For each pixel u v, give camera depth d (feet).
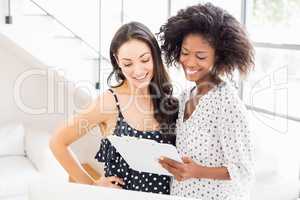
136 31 4.83
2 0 11.25
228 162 4.58
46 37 12.17
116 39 4.90
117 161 5.22
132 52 4.78
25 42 11.77
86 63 12.80
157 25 14.62
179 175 4.65
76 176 5.33
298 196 9.12
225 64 4.75
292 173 9.59
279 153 9.87
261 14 11.94
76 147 14.49
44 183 3.15
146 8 14.56
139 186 5.11
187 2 13.73
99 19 13.12
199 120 4.76
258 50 11.52
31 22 11.85
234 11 12.44
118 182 5.15
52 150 5.35
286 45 10.75
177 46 4.95
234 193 4.57
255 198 8.36
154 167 4.82
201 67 4.70
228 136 4.57
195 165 4.60
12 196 11.10
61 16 12.62
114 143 4.78
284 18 11.19
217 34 4.57
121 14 14.14
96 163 13.84
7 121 14.34
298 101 10.75
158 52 4.99
